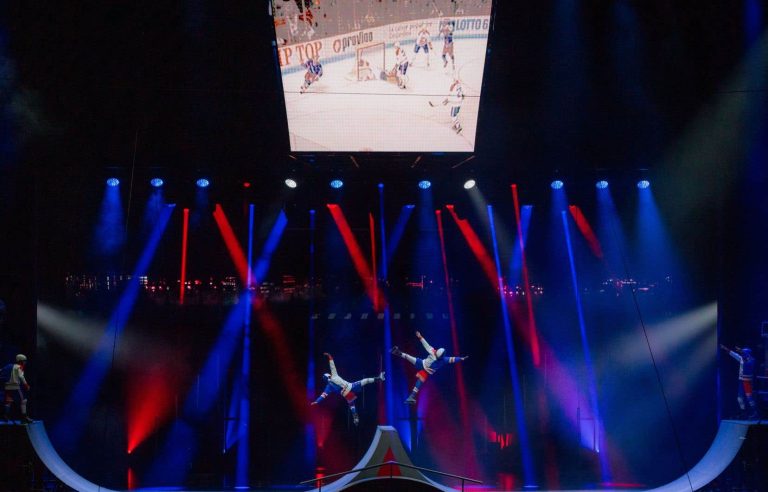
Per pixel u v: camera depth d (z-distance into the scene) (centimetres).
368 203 1800
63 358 1772
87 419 1786
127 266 1806
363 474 1238
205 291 1831
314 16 1307
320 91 1373
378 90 1373
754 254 1661
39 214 1673
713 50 1449
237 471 1806
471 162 1611
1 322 1541
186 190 1747
